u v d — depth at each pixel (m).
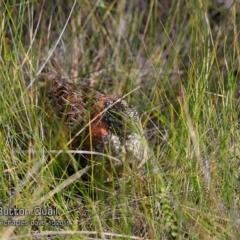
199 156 8.27
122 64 11.35
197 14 10.51
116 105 8.66
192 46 10.55
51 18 11.04
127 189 8.40
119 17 11.70
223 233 7.57
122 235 7.49
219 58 11.02
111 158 8.12
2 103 8.98
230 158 8.73
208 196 8.11
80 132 8.27
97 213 7.91
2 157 8.48
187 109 8.73
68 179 7.98
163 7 12.22
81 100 8.83
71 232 7.40
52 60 10.87
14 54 9.70
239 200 8.23
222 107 9.27
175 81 10.94
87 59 11.22
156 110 9.97
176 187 8.14
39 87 9.56
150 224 7.79
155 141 9.71
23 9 10.00
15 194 8.07
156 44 11.67
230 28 11.39
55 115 8.82
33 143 8.98
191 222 7.86
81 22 11.78
